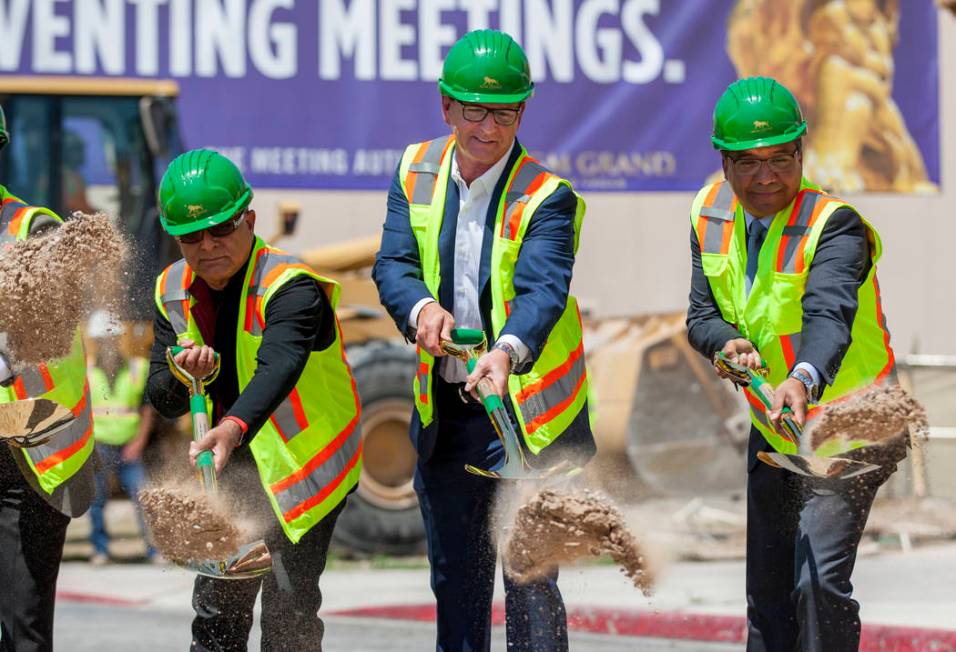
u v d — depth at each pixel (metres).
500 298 12.20
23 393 11.66
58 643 19.44
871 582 22.62
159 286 12.55
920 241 39.09
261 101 34.47
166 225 11.84
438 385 12.55
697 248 12.57
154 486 11.49
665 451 28.56
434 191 12.41
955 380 32.00
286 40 34.50
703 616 20.22
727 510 27.45
